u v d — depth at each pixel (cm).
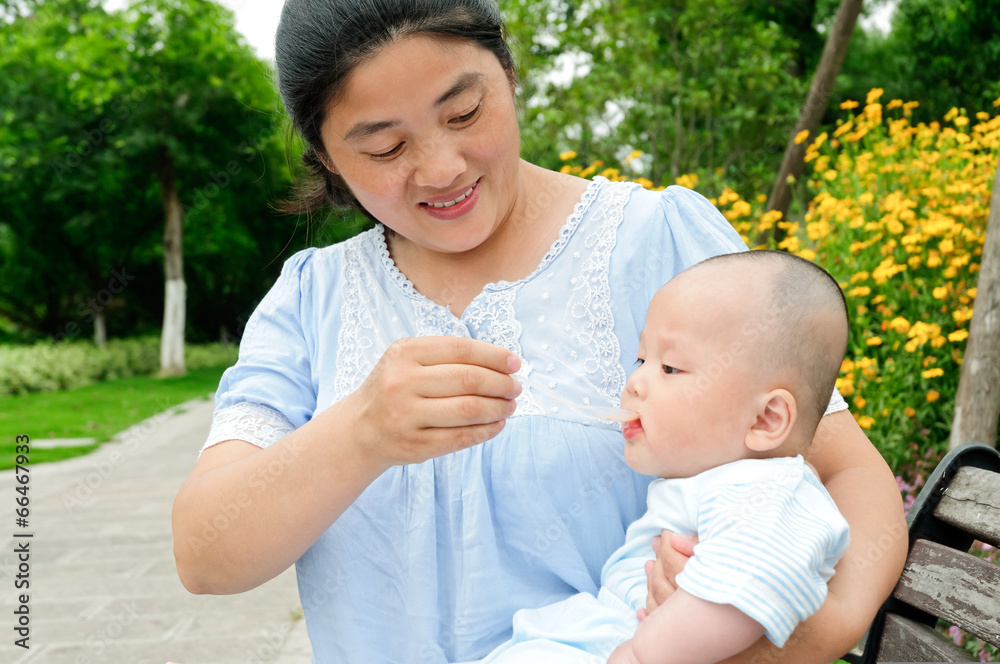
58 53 1450
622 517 120
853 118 493
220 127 1480
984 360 269
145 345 1772
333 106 103
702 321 109
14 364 1334
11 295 2134
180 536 105
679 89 747
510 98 112
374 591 114
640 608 106
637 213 124
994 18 1134
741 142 797
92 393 1319
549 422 114
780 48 970
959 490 121
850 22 443
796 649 94
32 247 1895
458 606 113
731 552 92
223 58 1422
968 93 1133
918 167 399
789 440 109
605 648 103
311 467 97
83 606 349
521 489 112
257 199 1717
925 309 319
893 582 102
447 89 101
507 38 120
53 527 493
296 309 132
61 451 781
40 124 1487
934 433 306
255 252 2117
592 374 117
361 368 122
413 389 90
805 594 89
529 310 119
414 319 124
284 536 100
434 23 99
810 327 108
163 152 1508
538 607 114
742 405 108
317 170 131
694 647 91
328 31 99
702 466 110
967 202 349
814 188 510
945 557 116
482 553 112
